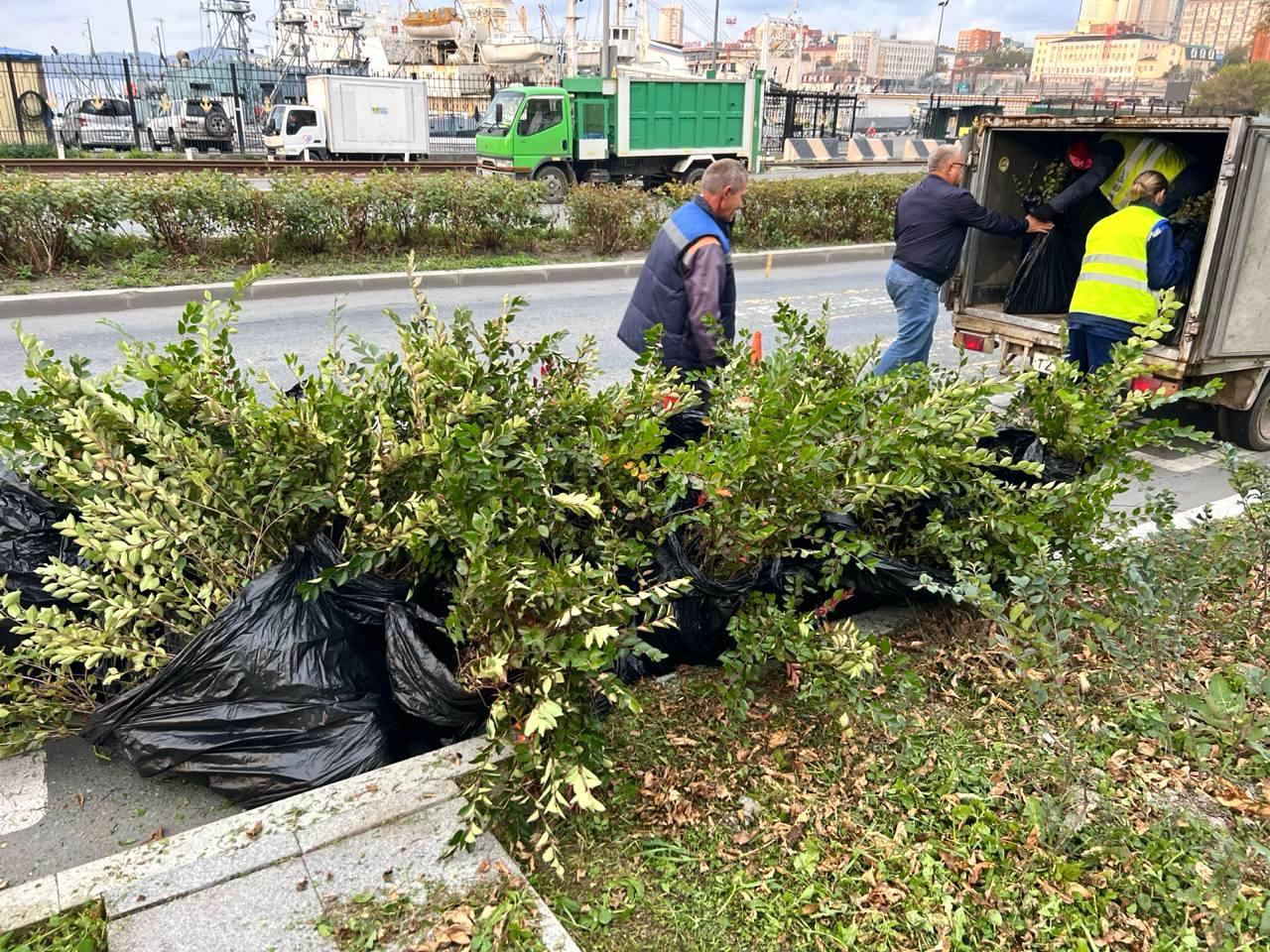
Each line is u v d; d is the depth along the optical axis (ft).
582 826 9.05
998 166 26.32
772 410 10.53
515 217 45.80
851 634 10.41
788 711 11.00
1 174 37.19
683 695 11.19
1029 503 12.53
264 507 10.60
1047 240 26.08
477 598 8.86
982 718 11.14
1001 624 9.86
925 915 8.25
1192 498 20.10
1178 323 22.65
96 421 10.51
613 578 8.98
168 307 34.55
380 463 10.47
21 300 32.14
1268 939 8.14
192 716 9.58
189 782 10.16
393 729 10.09
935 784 9.93
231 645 9.57
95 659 9.62
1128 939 8.10
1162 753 10.66
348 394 11.65
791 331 14.37
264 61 211.20
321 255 42.16
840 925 8.14
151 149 112.27
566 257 46.26
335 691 9.82
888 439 10.84
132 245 38.70
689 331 16.20
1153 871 8.83
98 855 9.33
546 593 8.30
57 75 113.50
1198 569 12.58
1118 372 14.05
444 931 7.59
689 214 15.76
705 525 10.92
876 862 8.84
